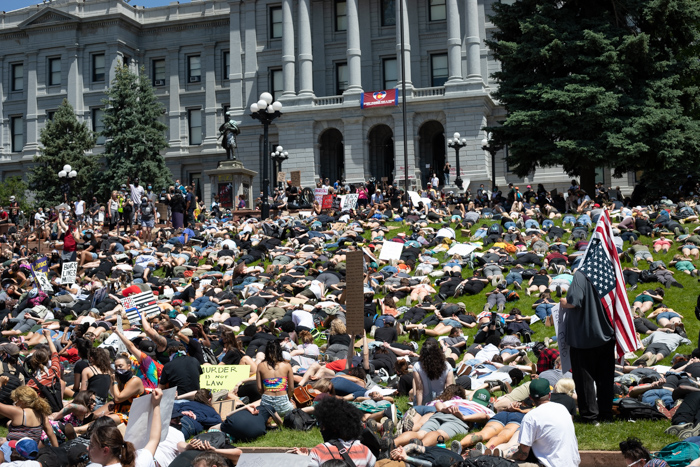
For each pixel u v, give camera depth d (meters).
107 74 70.12
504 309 21.28
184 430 11.45
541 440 8.92
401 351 16.42
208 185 69.88
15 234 40.53
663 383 12.80
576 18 41.16
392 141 65.56
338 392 13.11
